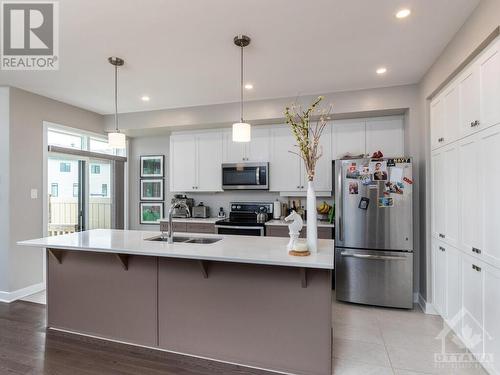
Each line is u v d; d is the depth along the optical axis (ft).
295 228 6.87
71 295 8.84
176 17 6.86
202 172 15.28
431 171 9.96
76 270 8.79
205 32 7.53
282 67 9.70
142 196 17.56
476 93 6.91
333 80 10.82
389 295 10.67
